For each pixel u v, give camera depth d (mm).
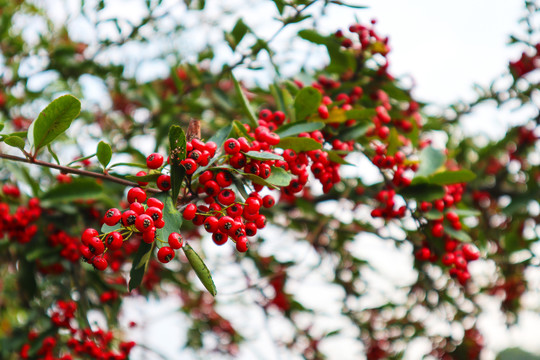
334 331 6840
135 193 2502
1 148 5730
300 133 3307
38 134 2539
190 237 6734
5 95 6172
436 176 3598
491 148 6371
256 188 2873
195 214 2518
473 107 6051
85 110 6805
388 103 4645
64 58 6277
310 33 4520
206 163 2631
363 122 3770
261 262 6594
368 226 5816
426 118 5906
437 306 5578
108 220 2367
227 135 2977
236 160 2639
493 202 6359
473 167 6426
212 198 2719
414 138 4523
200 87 5824
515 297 6242
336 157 3348
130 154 5699
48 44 6371
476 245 4840
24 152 2535
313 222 6246
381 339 6809
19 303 5793
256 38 4492
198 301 7977
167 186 2590
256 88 5852
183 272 6441
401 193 3695
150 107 6414
